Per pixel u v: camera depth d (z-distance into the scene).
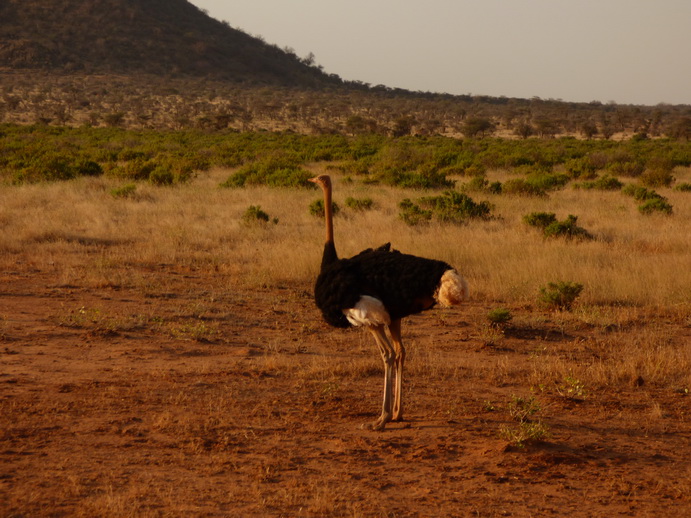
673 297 27.95
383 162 83.06
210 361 19.44
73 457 12.77
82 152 98.94
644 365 19.80
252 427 14.62
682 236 38.69
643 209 49.62
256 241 38.28
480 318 25.64
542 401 16.94
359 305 13.96
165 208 48.19
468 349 21.75
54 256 33.66
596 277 29.88
